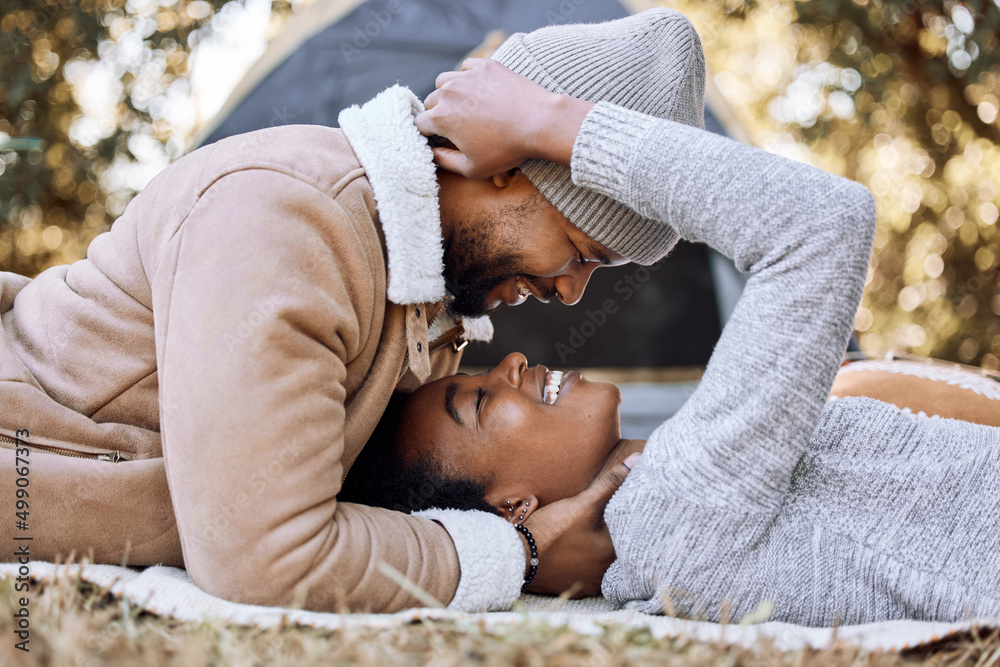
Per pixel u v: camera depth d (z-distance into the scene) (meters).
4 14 4.42
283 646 0.92
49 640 0.88
